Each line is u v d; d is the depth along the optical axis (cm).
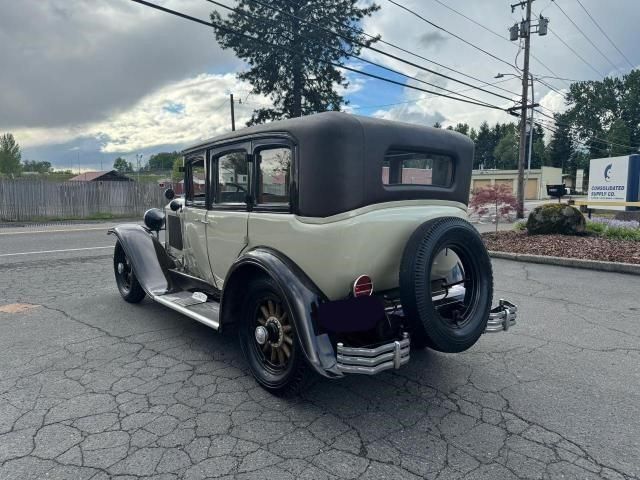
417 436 276
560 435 278
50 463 244
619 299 611
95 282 693
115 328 473
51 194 1981
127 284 574
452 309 341
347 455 255
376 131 310
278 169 334
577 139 7731
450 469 243
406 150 339
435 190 360
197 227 444
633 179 1770
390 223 320
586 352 417
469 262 339
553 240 1055
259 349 345
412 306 295
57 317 510
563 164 8331
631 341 446
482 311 333
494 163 10725
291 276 309
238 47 2441
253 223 357
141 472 238
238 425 287
